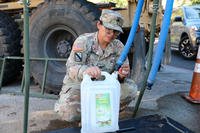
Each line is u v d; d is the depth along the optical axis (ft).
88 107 6.43
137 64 14.42
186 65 29.35
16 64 17.16
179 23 36.19
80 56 8.59
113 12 8.28
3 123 11.14
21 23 17.51
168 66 27.35
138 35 14.46
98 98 6.47
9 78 17.02
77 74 8.32
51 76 14.84
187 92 15.53
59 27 14.74
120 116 11.59
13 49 16.62
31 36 15.23
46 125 10.78
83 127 6.48
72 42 14.98
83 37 8.75
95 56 8.73
